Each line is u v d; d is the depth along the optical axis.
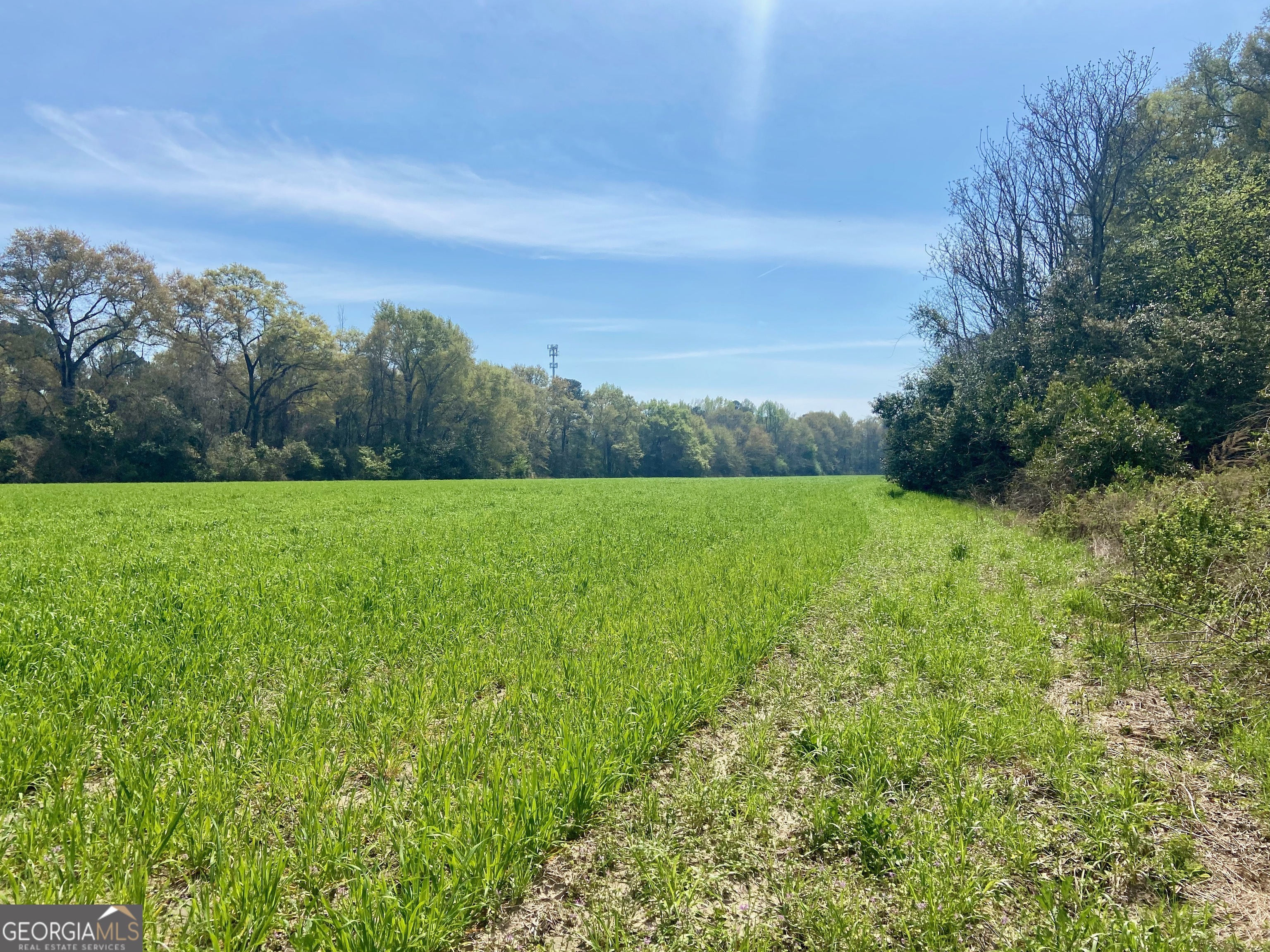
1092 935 2.78
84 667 5.39
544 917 3.09
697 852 3.50
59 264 50.59
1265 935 2.91
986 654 6.65
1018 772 4.38
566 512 22.91
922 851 3.41
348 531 16.27
